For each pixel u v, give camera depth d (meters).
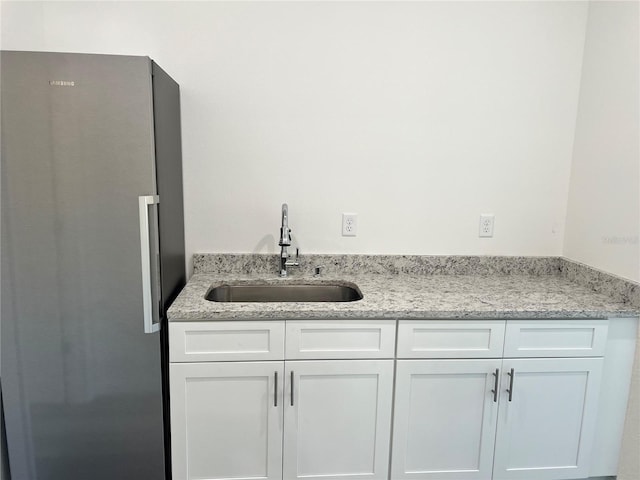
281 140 2.08
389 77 2.07
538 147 2.17
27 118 1.46
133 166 1.52
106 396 1.61
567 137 2.17
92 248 1.54
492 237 2.22
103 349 1.59
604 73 1.95
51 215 1.51
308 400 1.65
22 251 1.51
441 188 2.17
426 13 2.04
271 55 2.02
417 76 2.08
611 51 1.90
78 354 1.58
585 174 2.07
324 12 2.01
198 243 2.12
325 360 1.63
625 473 1.78
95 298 1.56
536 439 1.75
